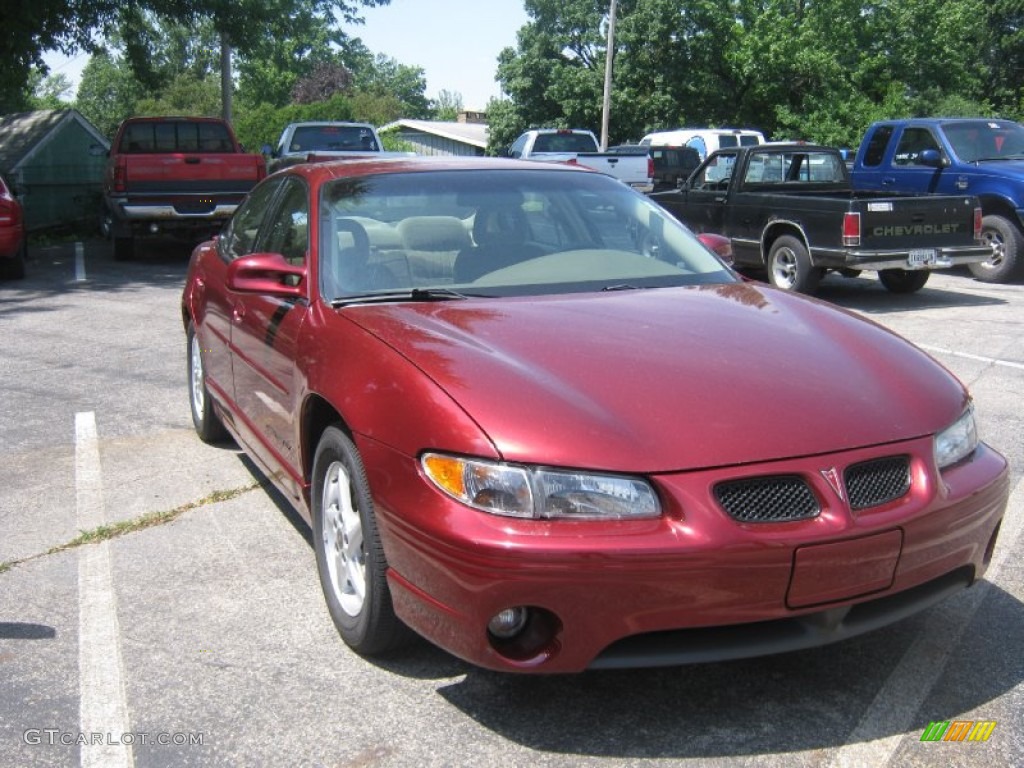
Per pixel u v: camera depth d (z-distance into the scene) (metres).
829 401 3.08
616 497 2.77
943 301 11.56
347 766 2.87
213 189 15.15
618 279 4.18
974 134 13.96
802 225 11.34
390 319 3.58
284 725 3.07
